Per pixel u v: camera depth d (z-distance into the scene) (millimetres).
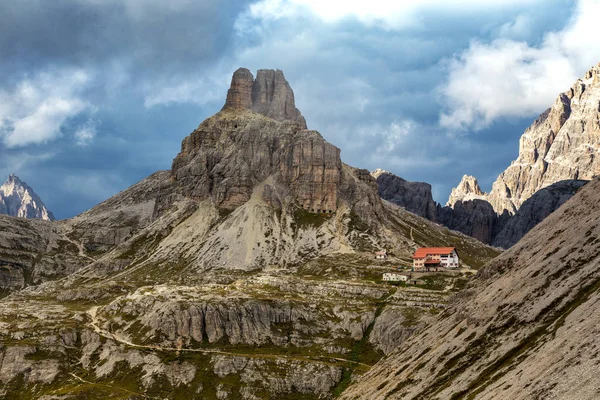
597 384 175250
